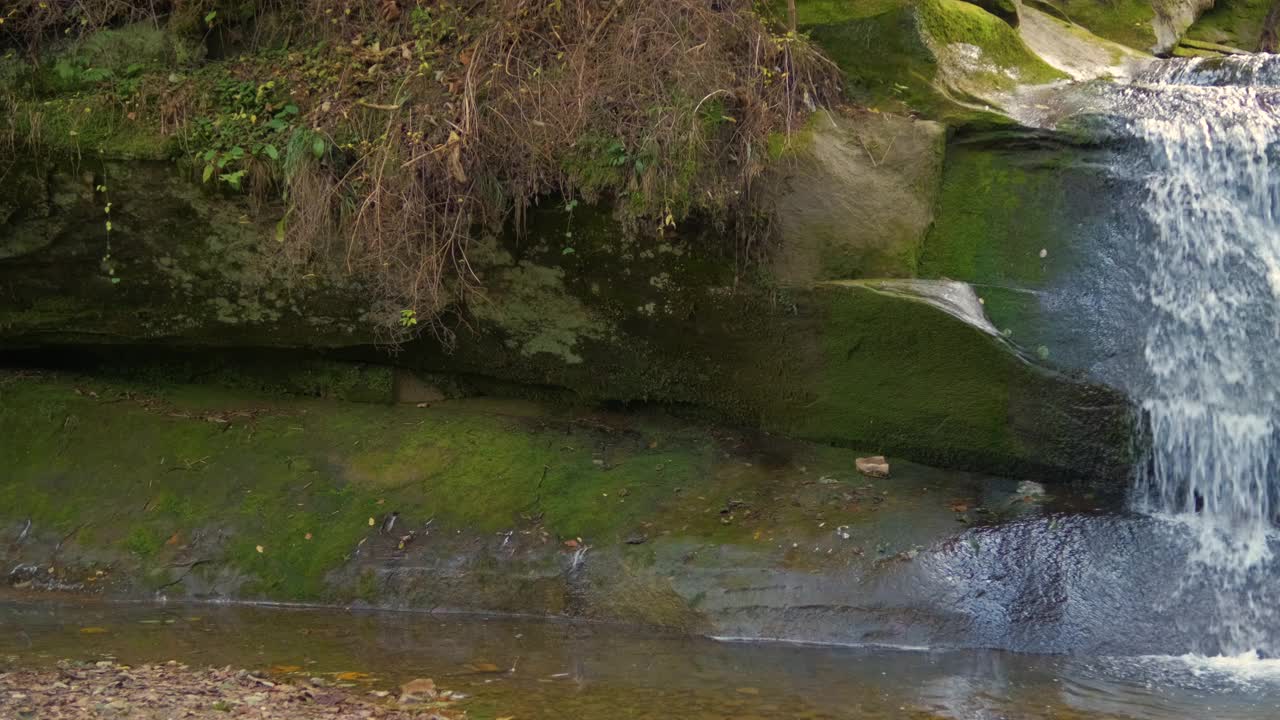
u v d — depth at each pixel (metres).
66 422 7.54
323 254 7.39
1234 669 5.55
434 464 7.27
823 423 7.34
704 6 7.24
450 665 5.48
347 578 6.66
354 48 7.72
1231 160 7.28
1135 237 7.34
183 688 4.94
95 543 6.85
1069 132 7.56
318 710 4.74
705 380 7.57
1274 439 6.56
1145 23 10.73
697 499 6.95
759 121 7.05
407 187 6.98
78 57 7.59
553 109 7.03
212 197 7.31
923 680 5.32
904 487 6.93
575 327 7.62
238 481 7.18
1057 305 7.24
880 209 7.32
